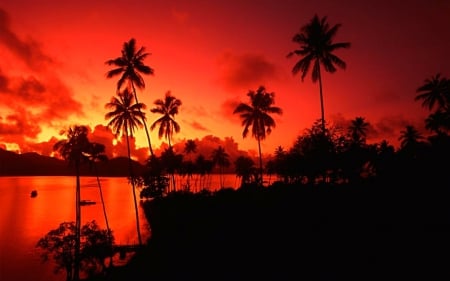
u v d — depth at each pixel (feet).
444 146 131.54
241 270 63.67
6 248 163.12
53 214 284.61
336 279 52.26
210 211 139.95
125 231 200.85
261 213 110.32
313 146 140.15
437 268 50.60
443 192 98.27
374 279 50.03
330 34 134.00
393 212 85.76
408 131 227.40
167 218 161.17
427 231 67.82
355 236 71.56
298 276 55.98
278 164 193.26
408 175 127.75
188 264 75.20
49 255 149.48
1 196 465.88
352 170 151.74
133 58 157.17
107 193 536.01
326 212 96.27
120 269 93.50
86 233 108.37
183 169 319.06
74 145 146.41
